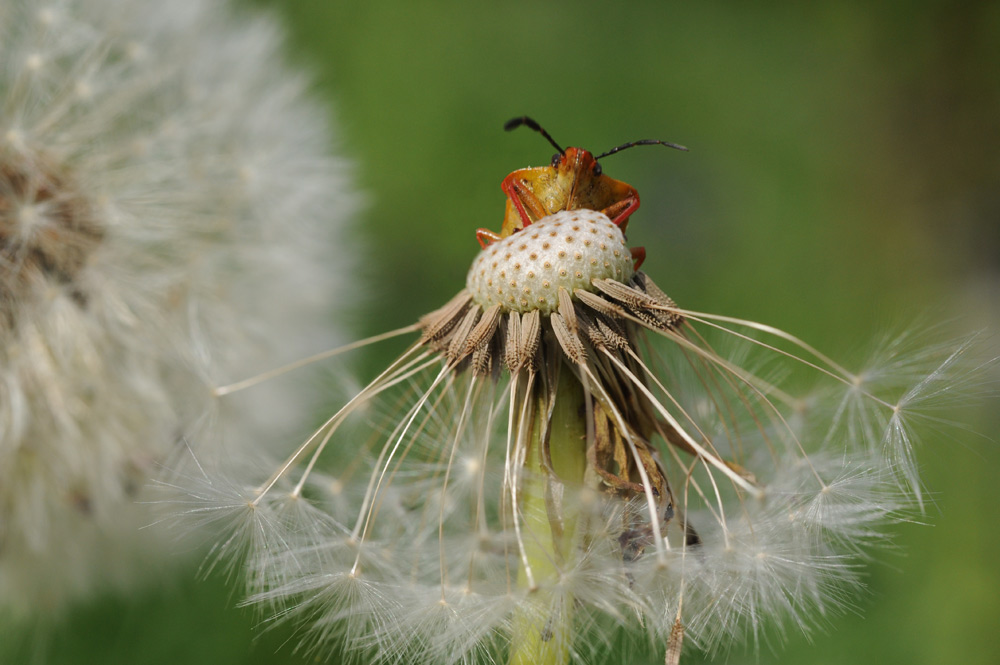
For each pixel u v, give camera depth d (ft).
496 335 0.65
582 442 0.65
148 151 0.77
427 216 1.24
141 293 0.75
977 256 1.45
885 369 0.68
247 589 0.66
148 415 0.75
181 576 0.81
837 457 0.68
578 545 0.65
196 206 0.78
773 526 0.66
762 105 1.65
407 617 0.66
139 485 0.74
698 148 1.51
